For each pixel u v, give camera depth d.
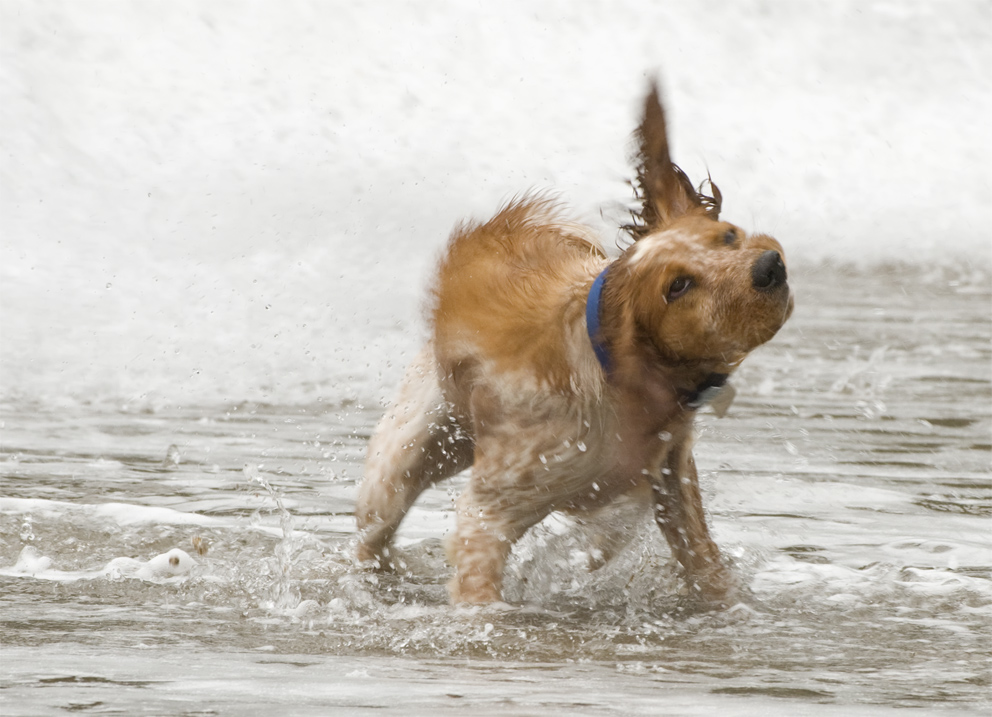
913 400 14.09
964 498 9.92
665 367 6.29
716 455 11.39
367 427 12.91
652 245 6.12
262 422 13.12
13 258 20.28
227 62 29.53
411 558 8.13
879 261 25.33
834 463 11.15
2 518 8.58
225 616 6.40
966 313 20.47
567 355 6.53
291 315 17.97
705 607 6.89
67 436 12.26
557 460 6.66
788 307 5.96
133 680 4.91
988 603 6.89
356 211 23.53
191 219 22.70
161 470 10.75
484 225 7.29
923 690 5.06
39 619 6.17
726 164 29.66
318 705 4.55
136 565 7.48
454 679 5.12
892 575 7.52
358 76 29.94
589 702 4.71
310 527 8.82
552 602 6.94
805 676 5.30
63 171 24.33
